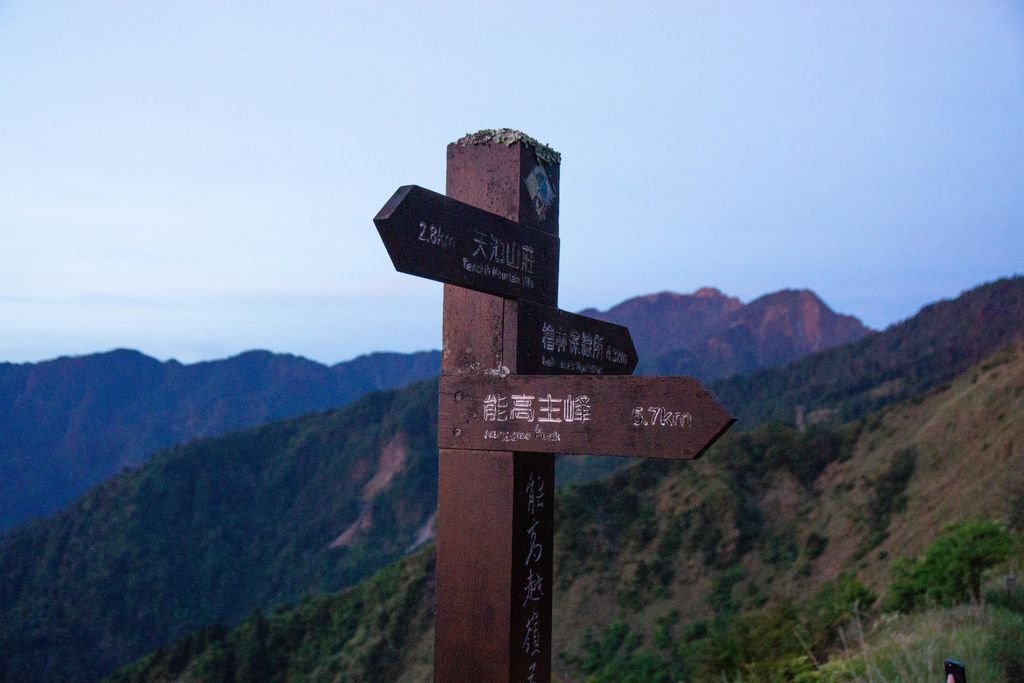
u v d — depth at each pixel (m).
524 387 3.15
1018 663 5.87
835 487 47.44
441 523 3.38
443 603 3.36
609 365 4.16
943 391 51.62
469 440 3.29
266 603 117.94
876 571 34.12
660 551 44.88
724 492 47.53
